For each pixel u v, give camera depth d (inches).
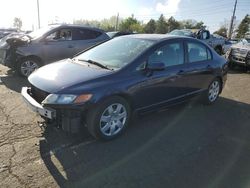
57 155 136.5
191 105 225.0
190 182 120.6
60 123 139.8
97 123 144.1
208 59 219.9
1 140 148.1
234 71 445.4
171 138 162.6
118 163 132.6
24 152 137.1
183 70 189.2
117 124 155.6
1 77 300.0
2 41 331.3
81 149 143.6
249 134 175.2
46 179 117.1
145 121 185.8
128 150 145.4
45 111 135.9
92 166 129.0
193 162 136.9
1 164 125.6
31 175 119.1
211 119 198.2
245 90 297.6
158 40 178.4
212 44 629.0
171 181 120.6
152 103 172.7
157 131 171.0
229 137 168.9
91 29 344.8
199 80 208.7
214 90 233.0
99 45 198.7
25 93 154.0
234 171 130.7
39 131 160.9
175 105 197.0
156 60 170.4
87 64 169.2
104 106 144.6
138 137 161.0
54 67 167.9
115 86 146.3
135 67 158.9
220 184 120.1
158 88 171.6
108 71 153.4
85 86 139.2
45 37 307.4
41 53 302.7
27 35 320.8
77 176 120.7
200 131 175.3
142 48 169.8
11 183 113.0
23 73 299.9
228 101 249.4
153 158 138.7
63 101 133.3
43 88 141.7
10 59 294.0
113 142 153.0
